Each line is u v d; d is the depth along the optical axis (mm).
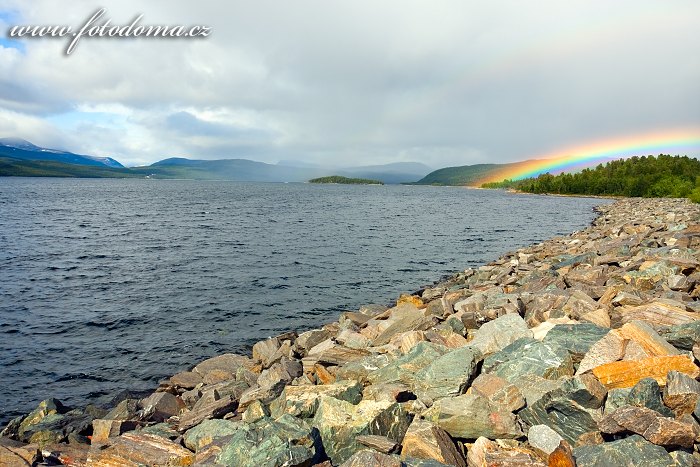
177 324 21172
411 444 7219
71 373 15914
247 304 24469
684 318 10391
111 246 43094
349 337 15703
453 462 6961
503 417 7754
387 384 9938
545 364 9062
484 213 94688
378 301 25594
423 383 9359
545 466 6137
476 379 9078
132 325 20938
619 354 8430
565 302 14570
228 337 19656
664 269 17766
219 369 15297
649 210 71562
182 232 54094
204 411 11016
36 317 21859
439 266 35875
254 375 13828
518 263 30109
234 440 7793
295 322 21797
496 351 11016
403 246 45500
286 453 7039
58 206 94250
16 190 165625
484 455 7000
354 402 9578
